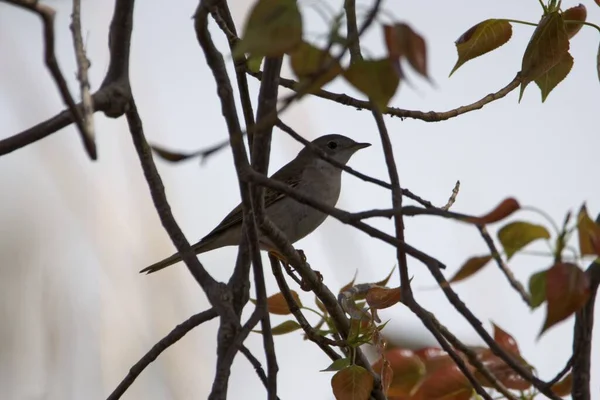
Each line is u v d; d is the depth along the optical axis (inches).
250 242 271.1
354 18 259.6
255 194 305.9
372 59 191.0
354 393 305.4
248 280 302.4
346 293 331.3
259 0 191.9
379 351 322.0
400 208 237.8
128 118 297.3
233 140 220.1
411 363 332.5
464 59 342.6
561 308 208.8
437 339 305.0
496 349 251.4
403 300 262.1
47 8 214.5
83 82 239.0
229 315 284.4
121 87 272.2
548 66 332.2
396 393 331.0
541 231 218.5
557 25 327.6
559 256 217.5
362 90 191.2
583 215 214.7
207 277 294.5
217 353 284.0
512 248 221.3
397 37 184.4
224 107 262.5
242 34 192.9
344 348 334.6
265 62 272.4
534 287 220.7
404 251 246.4
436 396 323.9
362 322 335.0
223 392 255.3
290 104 200.2
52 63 219.5
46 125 250.7
